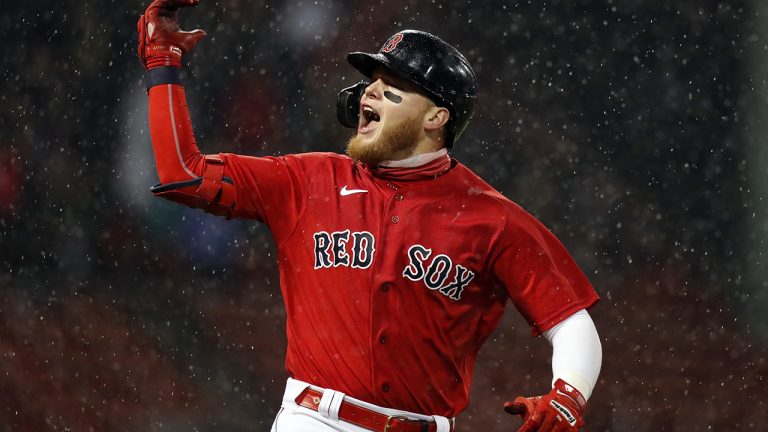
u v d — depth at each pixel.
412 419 11.32
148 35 11.35
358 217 11.42
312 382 11.44
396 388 11.22
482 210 11.46
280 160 11.95
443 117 11.63
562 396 11.02
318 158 12.04
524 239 11.44
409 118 11.52
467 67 11.91
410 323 11.18
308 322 11.45
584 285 11.77
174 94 11.27
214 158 11.48
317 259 11.41
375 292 11.12
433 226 11.32
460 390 11.77
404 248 11.23
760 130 63.09
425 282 11.19
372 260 11.21
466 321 11.52
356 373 11.17
